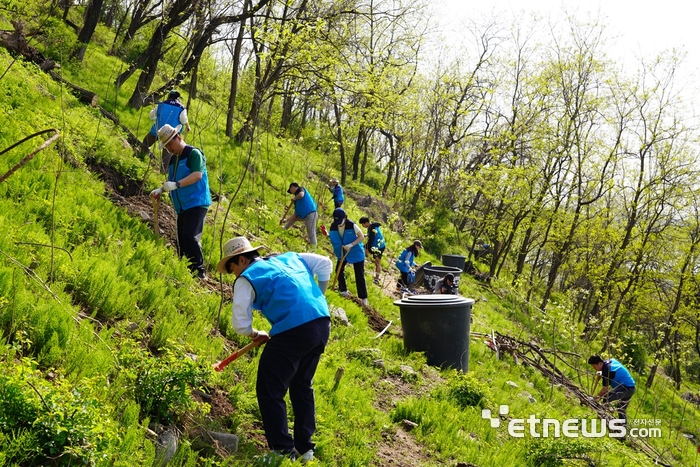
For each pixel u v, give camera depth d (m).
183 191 6.95
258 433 4.66
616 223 31.20
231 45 18.91
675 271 28.25
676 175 26.20
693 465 12.62
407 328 9.02
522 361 12.06
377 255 13.83
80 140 8.28
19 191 6.23
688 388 30.11
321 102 21.59
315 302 4.36
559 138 25.97
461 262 22.19
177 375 4.13
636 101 25.75
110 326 4.97
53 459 3.09
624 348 20.77
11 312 4.11
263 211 11.37
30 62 10.88
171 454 3.76
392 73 23.31
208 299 6.34
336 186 15.96
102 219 6.60
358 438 5.22
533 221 27.19
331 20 17.84
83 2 23.72
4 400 3.10
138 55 21.06
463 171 27.80
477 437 6.62
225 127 19.34
